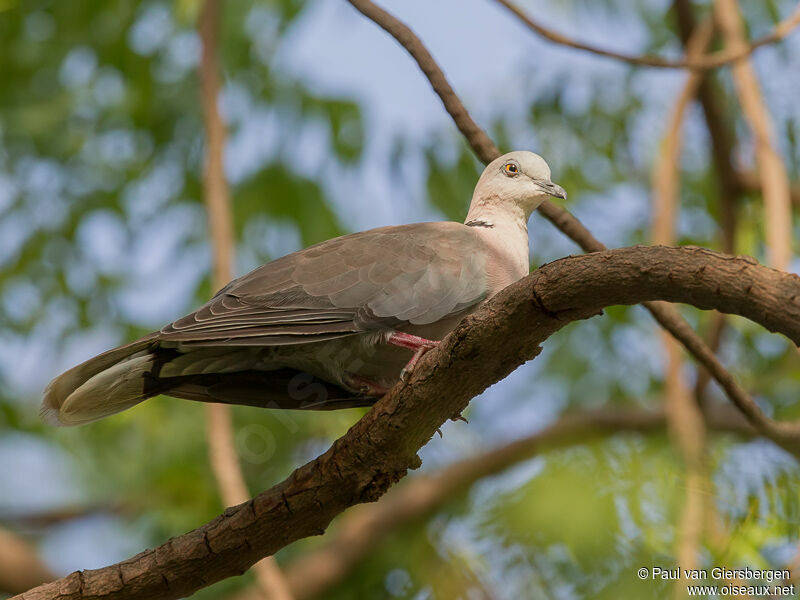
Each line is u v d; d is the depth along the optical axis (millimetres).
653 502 9445
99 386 7125
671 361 9844
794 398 12281
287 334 7410
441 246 8320
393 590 12555
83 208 14875
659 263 5551
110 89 15242
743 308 5375
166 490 12609
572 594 9891
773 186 9930
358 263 7973
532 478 10266
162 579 6676
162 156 15023
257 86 14453
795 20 9242
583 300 5785
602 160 14219
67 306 14695
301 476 6582
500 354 6105
